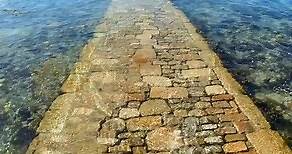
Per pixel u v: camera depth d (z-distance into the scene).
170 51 3.58
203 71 3.11
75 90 2.79
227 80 2.94
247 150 2.05
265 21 5.01
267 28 4.69
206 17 5.19
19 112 2.69
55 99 2.67
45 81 3.16
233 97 2.66
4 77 3.27
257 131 2.23
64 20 5.02
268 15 5.32
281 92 3.00
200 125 2.29
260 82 3.17
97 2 6.09
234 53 3.81
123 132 2.23
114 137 2.18
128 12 5.19
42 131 2.27
